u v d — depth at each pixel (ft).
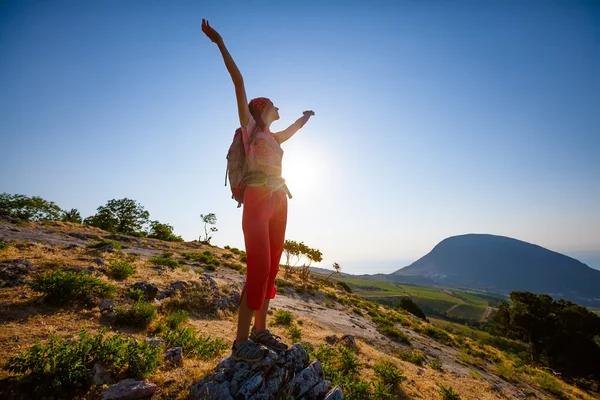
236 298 43.01
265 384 10.66
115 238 102.12
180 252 104.32
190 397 10.89
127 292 29.53
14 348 14.12
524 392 54.19
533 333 141.38
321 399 11.59
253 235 9.19
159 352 14.46
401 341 63.98
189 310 33.94
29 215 156.76
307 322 51.67
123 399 10.62
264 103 10.07
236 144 9.89
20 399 10.16
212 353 18.06
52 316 20.51
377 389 22.04
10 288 25.03
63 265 35.01
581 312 135.85
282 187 10.08
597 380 117.08
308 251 137.59
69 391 10.80
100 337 13.30
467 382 44.14
